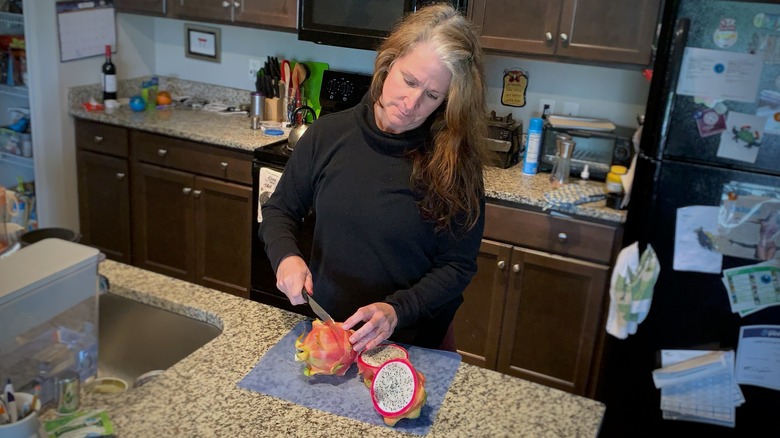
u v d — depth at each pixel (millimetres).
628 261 2320
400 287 1484
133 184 3318
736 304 2242
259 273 3012
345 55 3307
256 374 1261
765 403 2299
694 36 2061
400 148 1411
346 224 1458
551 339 2646
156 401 1170
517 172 2818
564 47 2605
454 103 1323
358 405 1194
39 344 1162
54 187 3406
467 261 1452
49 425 1065
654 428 2459
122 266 1678
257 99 3289
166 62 3736
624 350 2428
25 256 1204
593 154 2719
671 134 2168
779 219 2117
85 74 3418
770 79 2014
